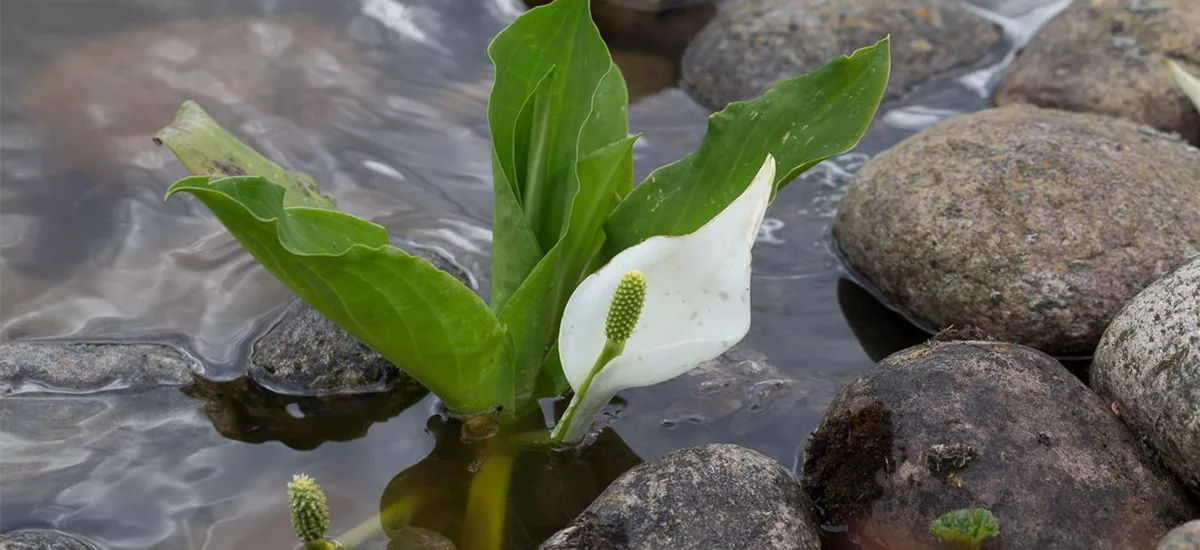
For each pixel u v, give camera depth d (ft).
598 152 4.30
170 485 4.58
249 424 4.74
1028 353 4.50
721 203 4.47
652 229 4.51
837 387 4.84
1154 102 5.72
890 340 5.01
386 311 4.35
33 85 5.72
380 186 5.45
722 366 4.88
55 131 5.56
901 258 5.03
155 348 4.89
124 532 4.47
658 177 4.50
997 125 5.21
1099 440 4.35
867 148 5.72
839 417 4.48
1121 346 4.50
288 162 5.51
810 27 6.07
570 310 4.33
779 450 4.66
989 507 4.26
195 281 5.11
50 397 4.77
